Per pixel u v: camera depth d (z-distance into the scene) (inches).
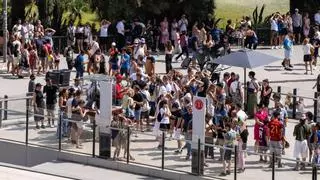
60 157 1434.5
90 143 1414.9
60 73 1715.1
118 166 1381.6
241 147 1289.4
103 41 2107.5
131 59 1793.8
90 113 1438.2
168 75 1552.7
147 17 2326.5
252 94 1600.6
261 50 2207.2
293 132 1391.5
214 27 2097.7
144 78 1596.9
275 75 1967.3
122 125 1380.4
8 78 1868.8
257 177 1279.5
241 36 2160.4
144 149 1369.3
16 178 1362.0
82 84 1640.0
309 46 1982.0
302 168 1262.3
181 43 2074.3
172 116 1375.5
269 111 1562.5
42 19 2272.4
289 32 2244.1
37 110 1455.5
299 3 2519.7
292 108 1632.6
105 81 1403.8
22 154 1466.5
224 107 1414.9
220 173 1304.1
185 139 1332.4
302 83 1931.6
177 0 2351.1
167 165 1347.2
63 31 2252.7
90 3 2319.1
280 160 1274.6
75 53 2078.0
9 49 1899.6
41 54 1892.2
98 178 1341.0
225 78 1588.3
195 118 1315.2
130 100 1455.5
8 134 1482.5
